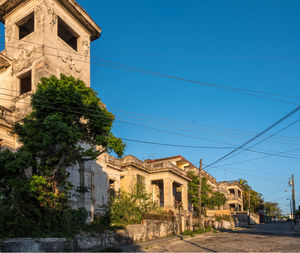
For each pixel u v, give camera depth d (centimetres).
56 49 2486
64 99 1641
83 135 1827
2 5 2612
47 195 1658
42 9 2462
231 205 7175
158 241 2369
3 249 1291
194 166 4919
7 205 1493
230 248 1948
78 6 2762
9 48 2600
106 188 2680
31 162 1627
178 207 3575
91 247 1747
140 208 2592
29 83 2716
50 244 1473
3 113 2095
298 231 3922
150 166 3650
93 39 3102
